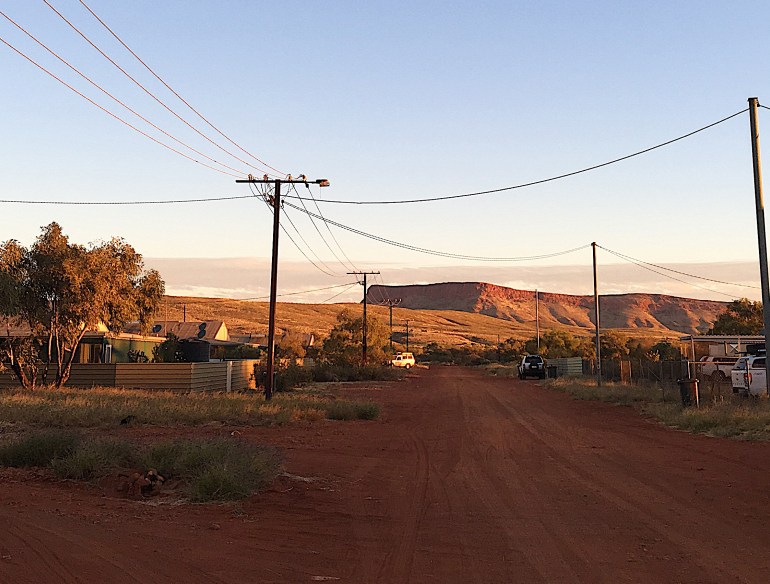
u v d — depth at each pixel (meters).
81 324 28.39
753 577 6.20
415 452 14.98
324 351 71.00
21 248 26.62
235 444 11.40
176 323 63.78
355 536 7.66
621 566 6.54
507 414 24.78
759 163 19.25
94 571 5.88
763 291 19.23
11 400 21.27
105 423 17.61
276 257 27.03
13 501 8.69
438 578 6.14
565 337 90.75
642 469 12.52
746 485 10.80
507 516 8.75
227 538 7.32
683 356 47.16
